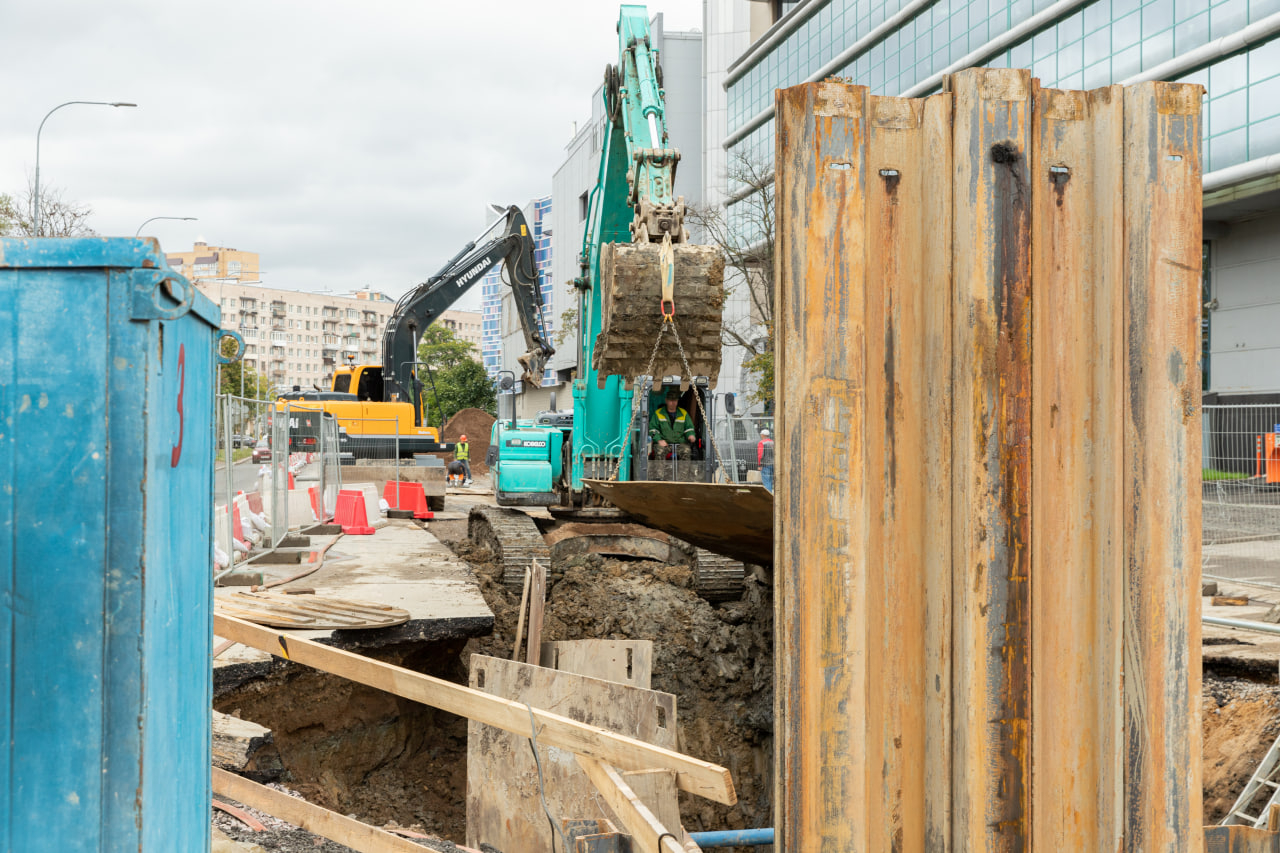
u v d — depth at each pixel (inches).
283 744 292.2
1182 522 156.0
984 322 152.7
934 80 1488.7
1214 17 1050.1
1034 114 156.5
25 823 94.3
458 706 179.2
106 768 94.4
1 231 1325.0
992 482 153.9
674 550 538.0
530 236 917.2
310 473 647.8
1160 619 155.5
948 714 158.9
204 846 126.5
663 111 433.4
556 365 3078.2
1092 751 163.6
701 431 494.9
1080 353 160.7
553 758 235.8
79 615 94.2
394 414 953.5
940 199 156.2
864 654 155.8
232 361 129.0
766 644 466.0
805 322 152.9
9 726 94.0
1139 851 156.9
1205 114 1078.4
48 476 94.2
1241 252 1163.3
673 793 211.0
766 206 1497.3
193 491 115.8
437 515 802.8
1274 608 343.6
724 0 2266.2
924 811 164.7
